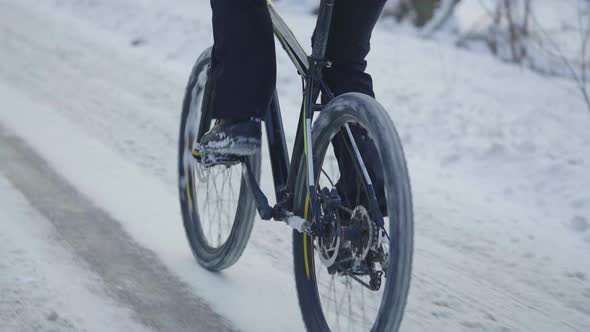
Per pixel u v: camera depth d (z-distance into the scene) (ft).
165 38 27.27
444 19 33.50
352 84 7.74
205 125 8.55
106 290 8.77
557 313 9.12
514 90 23.17
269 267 9.90
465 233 11.59
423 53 27.86
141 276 9.26
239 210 8.90
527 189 13.88
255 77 7.51
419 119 18.79
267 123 8.20
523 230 11.78
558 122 19.43
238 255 9.12
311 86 7.48
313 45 7.53
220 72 7.69
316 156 7.48
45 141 14.74
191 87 10.03
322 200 7.26
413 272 10.12
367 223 6.68
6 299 8.23
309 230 7.29
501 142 16.56
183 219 10.09
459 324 8.71
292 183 7.84
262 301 8.87
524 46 28.73
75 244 10.04
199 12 31.55
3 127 15.42
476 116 19.34
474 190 13.78
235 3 7.41
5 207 11.09
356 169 7.07
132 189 12.48
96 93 19.25
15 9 31.55
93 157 14.05
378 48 28.14
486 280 9.98
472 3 35.47
